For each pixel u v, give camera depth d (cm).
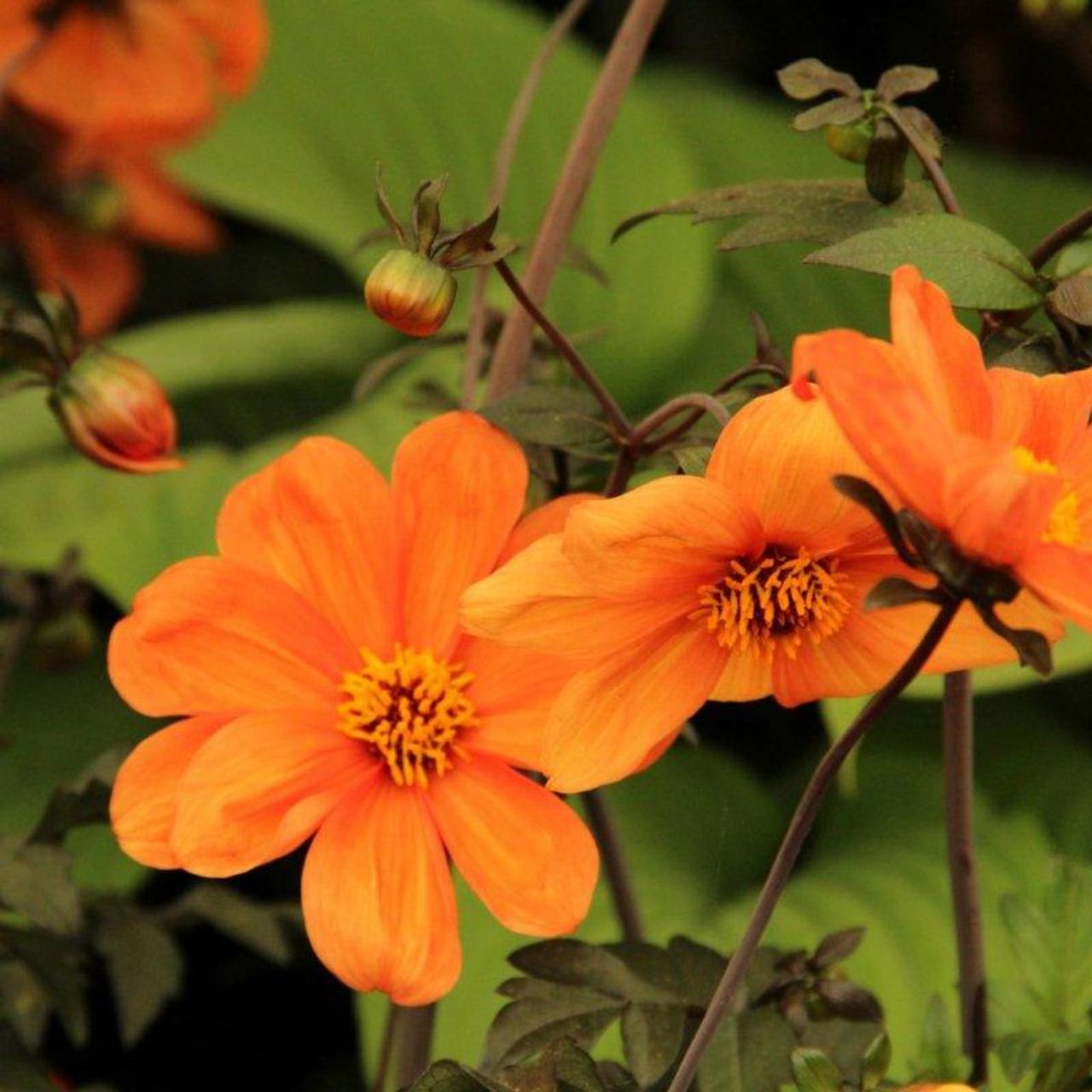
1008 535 88
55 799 100
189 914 110
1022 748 147
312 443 96
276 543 96
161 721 146
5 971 108
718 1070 96
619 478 97
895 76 97
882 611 92
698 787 145
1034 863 135
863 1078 91
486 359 107
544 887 94
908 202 97
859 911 131
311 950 129
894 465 88
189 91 131
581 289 169
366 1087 129
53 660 113
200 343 166
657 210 98
